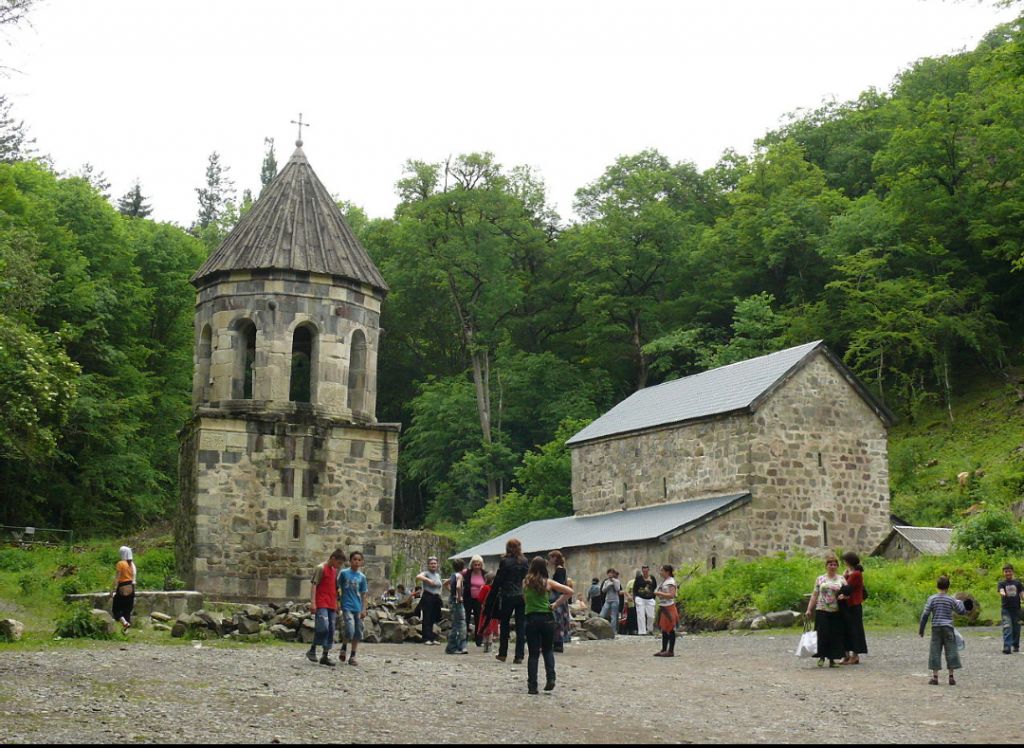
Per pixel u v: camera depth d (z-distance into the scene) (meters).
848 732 14.45
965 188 68.25
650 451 46.34
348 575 20.22
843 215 72.06
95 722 13.23
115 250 65.88
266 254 33.69
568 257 78.56
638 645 27.70
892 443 61.62
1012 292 68.81
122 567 24.72
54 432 51.09
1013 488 49.44
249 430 32.34
